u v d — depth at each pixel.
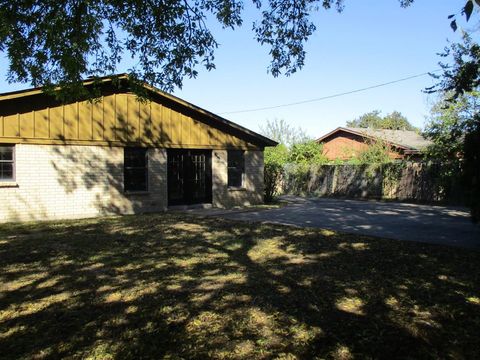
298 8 10.29
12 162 13.06
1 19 8.64
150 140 16.08
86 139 14.46
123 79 14.84
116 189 15.23
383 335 4.43
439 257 8.03
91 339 4.34
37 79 10.07
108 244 9.40
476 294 5.77
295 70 11.14
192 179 17.80
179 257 8.10
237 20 10.21
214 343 4.24
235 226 12.27
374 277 6.61
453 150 20.66
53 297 5.69
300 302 5.43
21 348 4.14
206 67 10.50
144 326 4.67
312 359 3.90
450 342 4.27
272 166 21.98
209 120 17.89
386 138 29.62
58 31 9.03
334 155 36.88
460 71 5.80
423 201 21.27
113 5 9.54
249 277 6.65
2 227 11.92
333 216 14.96
